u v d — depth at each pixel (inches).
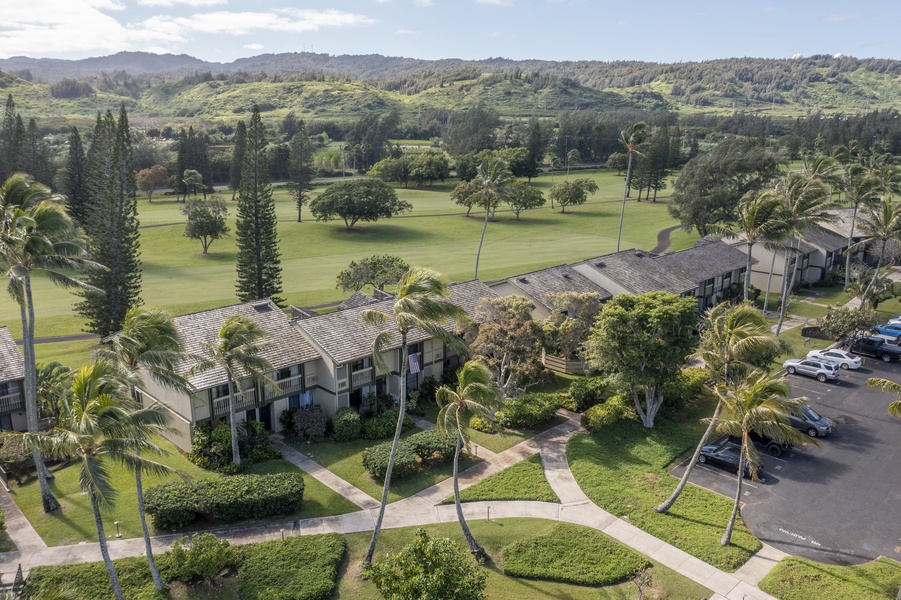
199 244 4143.7
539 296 2054.6
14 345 1552.7
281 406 1547.7
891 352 2039.9
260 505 1167.6
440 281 1069.1
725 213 3548.2
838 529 1160.8
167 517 1125.1
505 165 3019.2
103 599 949.8
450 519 1190.3
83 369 904.9
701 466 1397.6
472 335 1692.9
